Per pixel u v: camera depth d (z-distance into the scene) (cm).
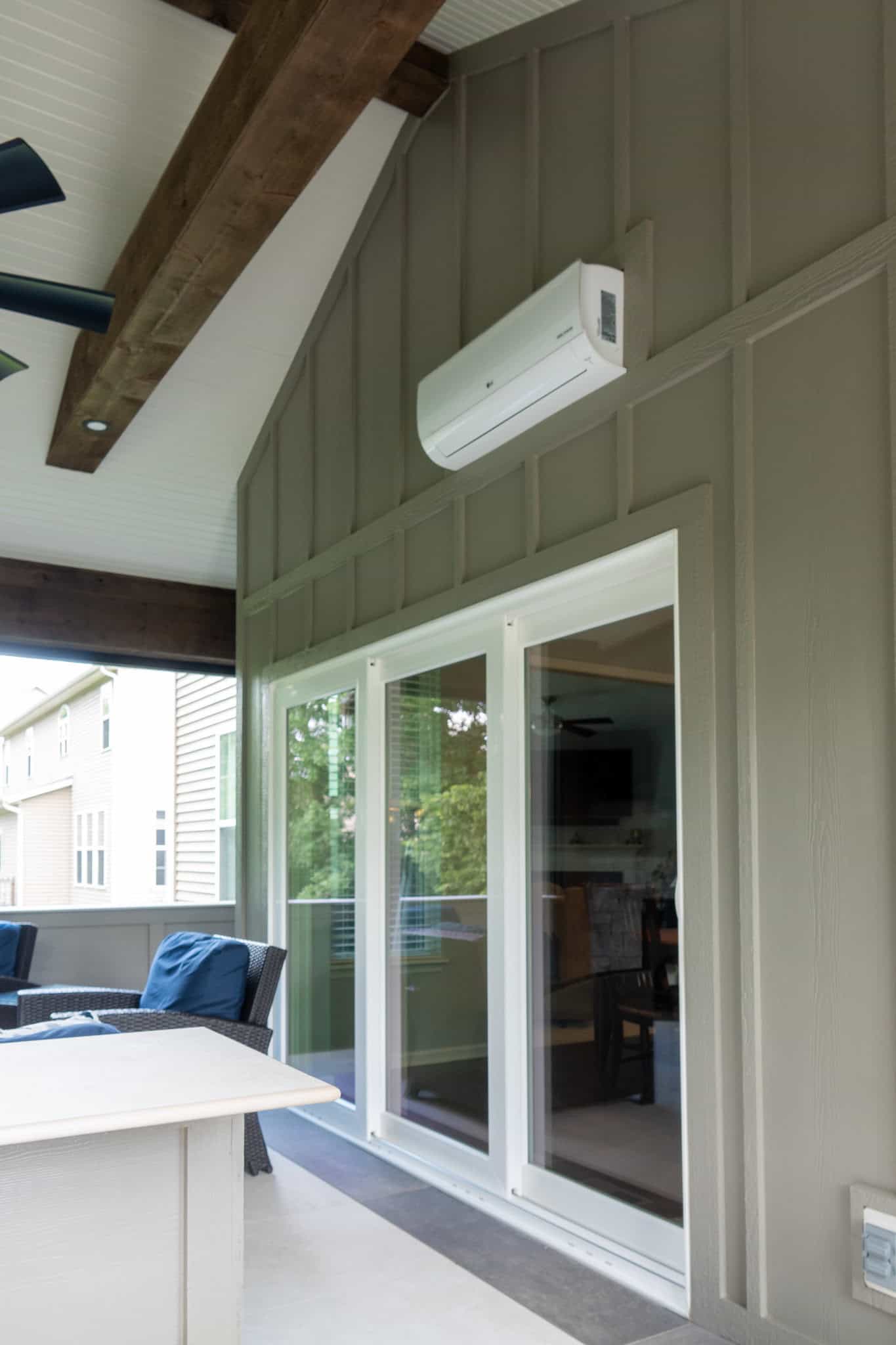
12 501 553
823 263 250
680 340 294
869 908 234
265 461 558
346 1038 455
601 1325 265
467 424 362
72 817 777
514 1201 343
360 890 447
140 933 604
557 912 342
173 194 371
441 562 400
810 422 254
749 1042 257
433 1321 267
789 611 256
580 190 339
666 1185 292
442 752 405
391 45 285
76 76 401
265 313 507
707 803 273
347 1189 369
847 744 241
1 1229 161
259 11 310
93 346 459
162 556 605
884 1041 229
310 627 502
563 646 346
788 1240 246
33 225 443
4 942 519
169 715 786
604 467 320
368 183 467
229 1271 174
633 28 321
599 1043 320
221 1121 175
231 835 707
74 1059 184
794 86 263
